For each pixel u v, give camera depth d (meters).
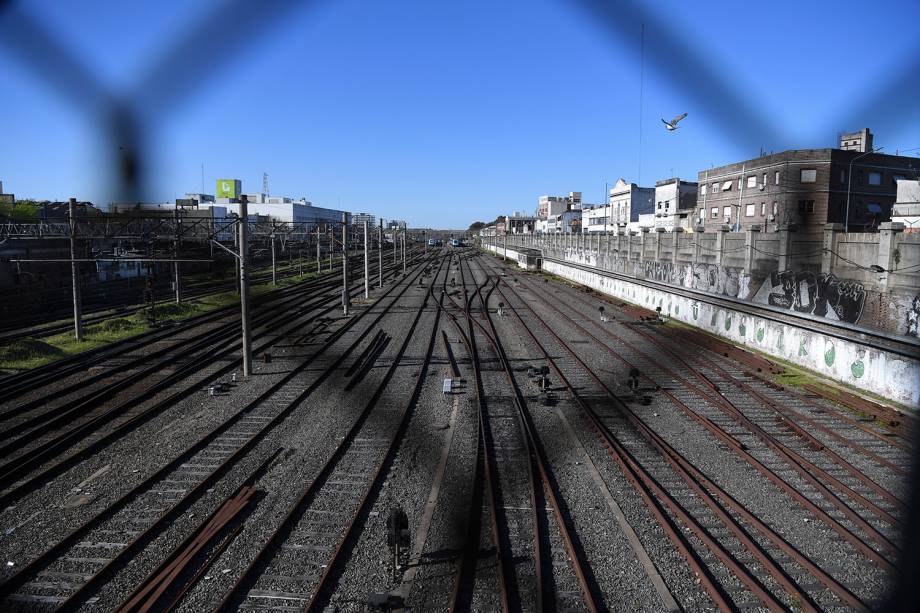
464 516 8.62
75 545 7.88
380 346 22.75
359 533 8.19
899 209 35.12
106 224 25.52
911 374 13.60
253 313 32.31
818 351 17.30
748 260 23.36
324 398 15.30
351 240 69.44
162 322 27.70
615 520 8.52
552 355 20.67
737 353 19.94
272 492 9.48
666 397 15.08
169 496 9.34
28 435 12.02
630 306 34.19
